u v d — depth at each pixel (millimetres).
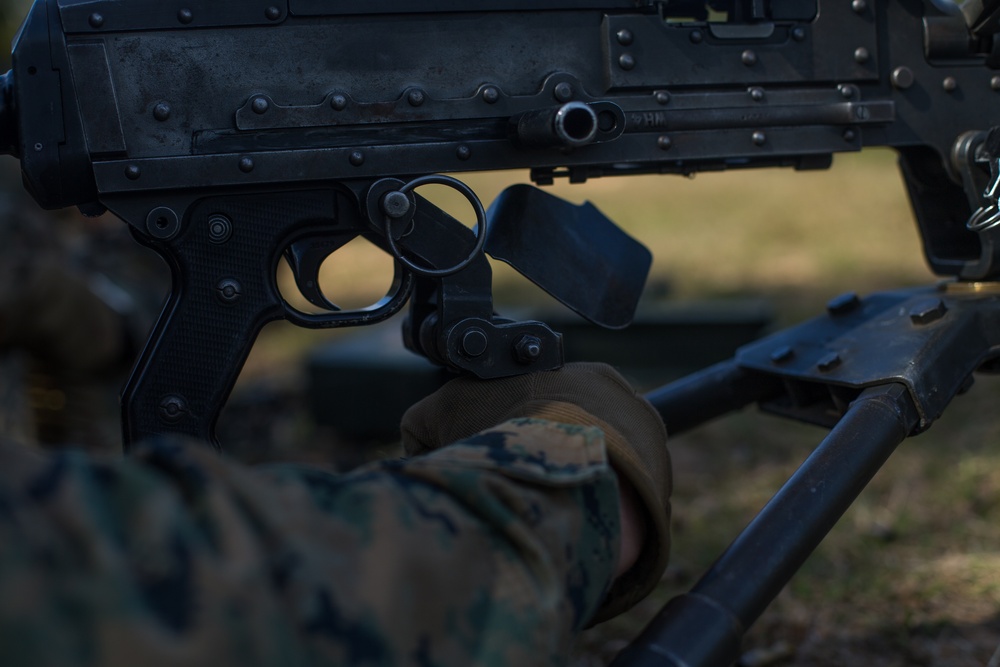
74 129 937
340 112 986
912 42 1147
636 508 821
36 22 930
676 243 5754
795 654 1573
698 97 1076
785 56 1103
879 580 1773
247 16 963
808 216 6082
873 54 1134
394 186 984
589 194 7773
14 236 1930
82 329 2018
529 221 1044
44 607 464
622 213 6879
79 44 937
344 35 986
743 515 2176
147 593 494
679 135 1076
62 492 509
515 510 661
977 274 1176
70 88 935
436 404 962
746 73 1091
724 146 1090
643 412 899
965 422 2527
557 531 671
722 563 819
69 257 2086
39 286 1923
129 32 944
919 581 1756
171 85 955
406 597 581
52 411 2068
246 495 564
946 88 1160
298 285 1027
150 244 979
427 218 982
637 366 3184
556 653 645
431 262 981
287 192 995
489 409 918
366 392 2812
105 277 2525
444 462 675
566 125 944
